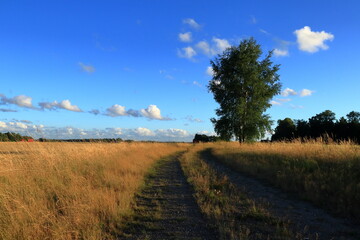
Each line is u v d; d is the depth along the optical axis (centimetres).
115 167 1210
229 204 724
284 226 531
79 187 759
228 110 3538
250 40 3525
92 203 646
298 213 638
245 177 1195
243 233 507
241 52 3497
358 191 704
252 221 584
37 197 647
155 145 3306
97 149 1393
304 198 758
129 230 548
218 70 3675
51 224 525
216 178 1138
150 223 584
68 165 978
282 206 700
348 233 509
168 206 727
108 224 571
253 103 3441
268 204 704
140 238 505
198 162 1909
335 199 701
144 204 750
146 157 1997
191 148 4184
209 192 858
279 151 1576
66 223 525
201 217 623
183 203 757
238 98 3475
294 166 1080
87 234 491
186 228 552
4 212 525
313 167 1037
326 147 1338
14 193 623
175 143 5356
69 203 631
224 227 532
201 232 527
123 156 1584
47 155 962
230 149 2708
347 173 871
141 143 2828
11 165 770
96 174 991
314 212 645
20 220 502
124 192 812
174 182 1105
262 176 1162
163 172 1425
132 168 1291
